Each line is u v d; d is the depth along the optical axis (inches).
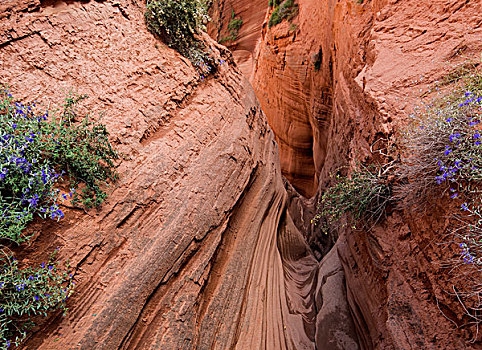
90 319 73.4
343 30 282.0
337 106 287.0
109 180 91.2
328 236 279.6
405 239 109.8
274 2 591.8
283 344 142.6
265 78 602.5
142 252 90.6
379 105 138.2
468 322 75.0
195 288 105.5
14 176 66.7
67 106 87.2
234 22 932.0
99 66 108.1
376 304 129.3
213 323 112.2
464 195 78.7
